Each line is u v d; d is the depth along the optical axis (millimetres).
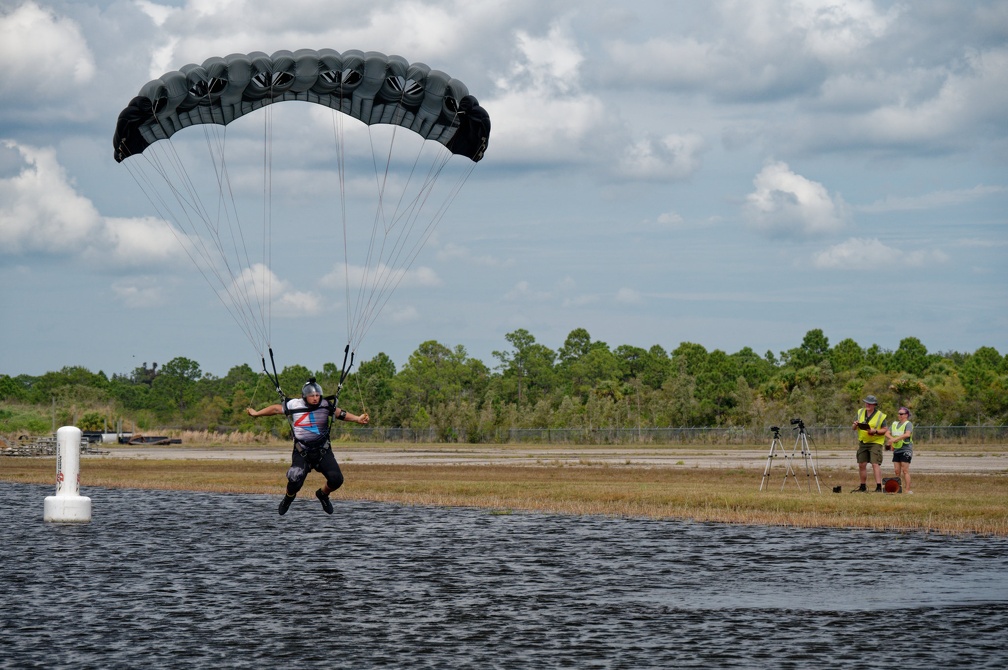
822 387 150750
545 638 18891
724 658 17500
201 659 17469
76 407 172750
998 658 17438
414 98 29625
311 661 17391
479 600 22250
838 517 34688
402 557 27891
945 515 34094
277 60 27922
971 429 118688
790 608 21297
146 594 22828
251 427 178875
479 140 29984
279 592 23094
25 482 54375
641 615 20766
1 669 16750
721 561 26906
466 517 36844
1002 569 25500
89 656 17578
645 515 36781
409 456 93438
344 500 43000
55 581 24375
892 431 39781
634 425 160000
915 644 18375
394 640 18766
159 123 28797
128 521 36000
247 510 39531
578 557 27719
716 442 138750
